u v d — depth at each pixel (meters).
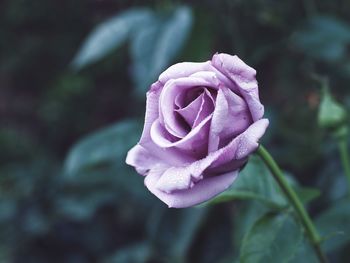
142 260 1.09
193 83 0.46
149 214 1.25
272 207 0.57
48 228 1.45
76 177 1.35
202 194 0.46
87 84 2.15
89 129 2.17
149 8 0.93
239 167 0.46
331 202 0.89
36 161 1.76
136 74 0.89
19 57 2.24
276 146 0.98
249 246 0.55
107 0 1.11
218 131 0.45
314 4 0.97
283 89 1.02
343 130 0.66
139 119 0.86
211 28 0.91
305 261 0.62
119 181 1.19
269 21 0.90
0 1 2.20
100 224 1.47
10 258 1.44
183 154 0.46
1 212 1.48
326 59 0.92
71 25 2.11
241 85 0.45
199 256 1.03
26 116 2.30
